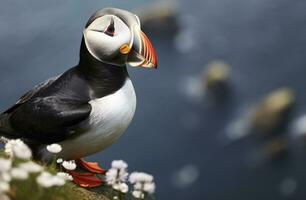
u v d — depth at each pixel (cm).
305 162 5169
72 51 6956
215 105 6000
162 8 7238
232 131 5606
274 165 5203
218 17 7394
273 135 5469
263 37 7000
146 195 575
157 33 7150
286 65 6456
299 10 7238
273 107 5581
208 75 6238
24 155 510
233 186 4997
